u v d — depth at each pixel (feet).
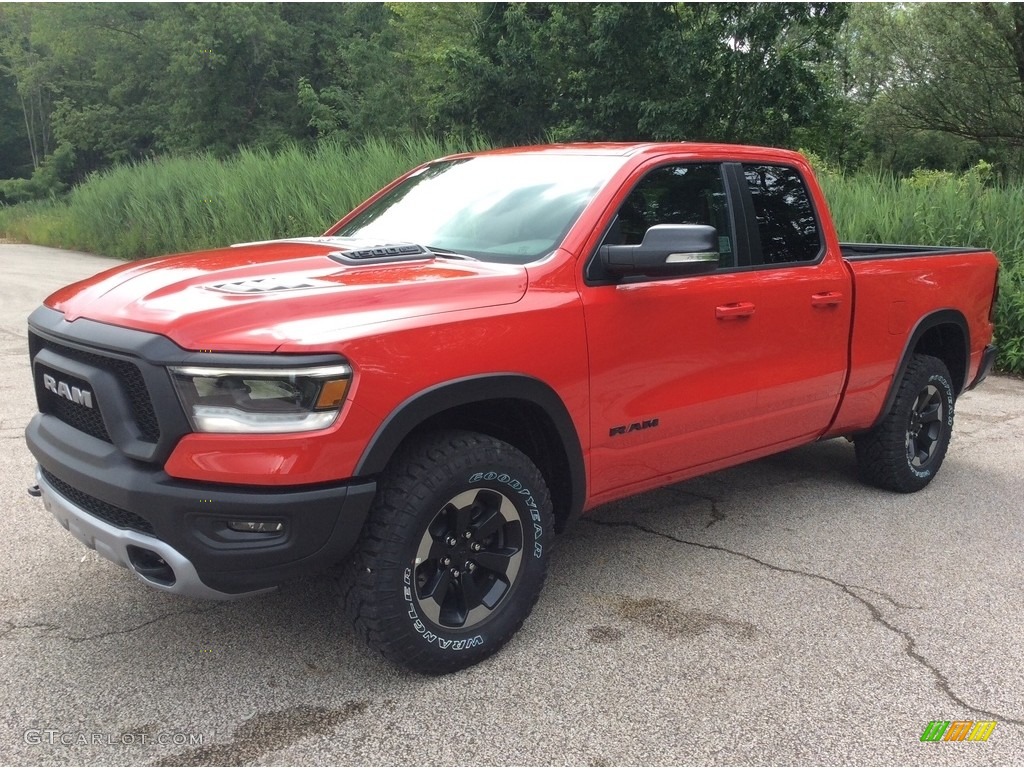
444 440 9.82
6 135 179.83
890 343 15.88
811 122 61.98
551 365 10.53
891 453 16.55
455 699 9.67
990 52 73.56
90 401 9.32
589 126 66.85
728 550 14.08
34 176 149.38
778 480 17.88
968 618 11.92
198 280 9.89
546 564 10.85
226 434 8.50
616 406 11.45
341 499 8.83
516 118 74.23
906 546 14.40
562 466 11.17
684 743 9.00
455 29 100.48
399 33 108.99
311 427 8.66
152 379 8.50
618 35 61.52
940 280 16.97
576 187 12.20
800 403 14.35
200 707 9.36
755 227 13.78
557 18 69.41
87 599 11.71
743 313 12.90
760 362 13.42
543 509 10.66
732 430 13.33
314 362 8.59
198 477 8.52
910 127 80.89
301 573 9.00
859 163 77.92
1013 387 27.96
